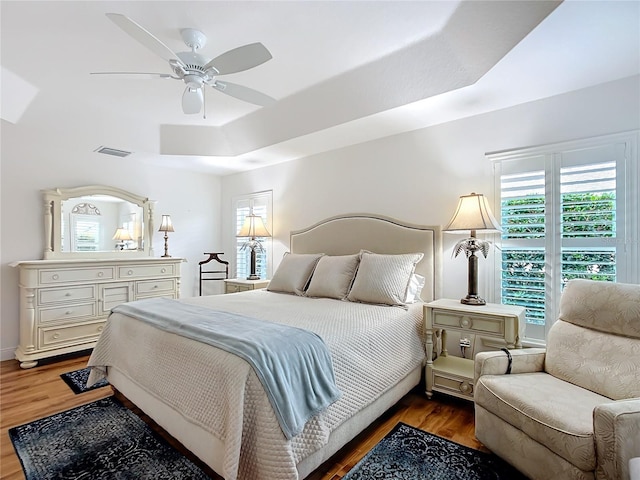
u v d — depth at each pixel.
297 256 3.62
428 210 3.20
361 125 3.20
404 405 2.51
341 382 1.79
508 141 2.77
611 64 2.14
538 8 1.73
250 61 2.00
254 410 1.42
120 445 2.01
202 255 5.26
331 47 2.38
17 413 2.39
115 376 2.48
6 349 3.49
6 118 3.34
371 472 1.76
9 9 1.99
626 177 2.27
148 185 4.67
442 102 2.70
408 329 2.48
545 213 2.58
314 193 4.17
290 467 1.35
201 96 2.36
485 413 1.88
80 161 4.05
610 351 1.78
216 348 1.64
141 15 2.05
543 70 2.22
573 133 2.48
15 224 3.58
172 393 1.82
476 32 2.06
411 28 2.17
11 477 1.74
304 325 2.04
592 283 2.00
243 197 5.14
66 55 2.50
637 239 2.22
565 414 1.51
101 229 4.14
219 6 1.98
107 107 3.42
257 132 3.79
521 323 2.33
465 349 2.93
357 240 3.56
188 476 1.74
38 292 3.34
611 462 1.28
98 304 3.74
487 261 2.85
